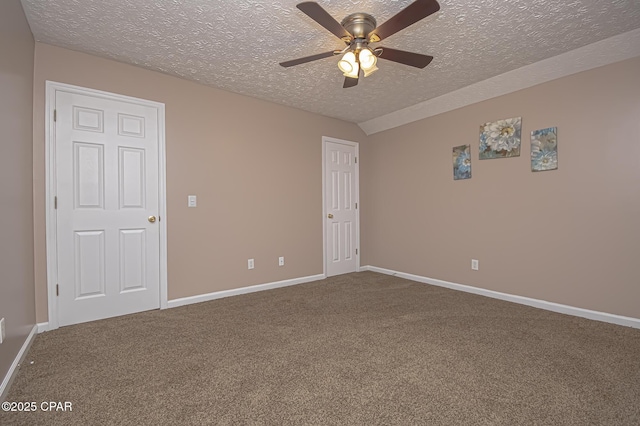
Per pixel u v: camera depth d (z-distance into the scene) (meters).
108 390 1.62
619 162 2.46
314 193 4.19
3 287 1.66
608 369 1.80
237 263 3.47
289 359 1.95
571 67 2.66
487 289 3.34
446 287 3.71
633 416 1.40
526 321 2.57
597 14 2.06
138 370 1.82
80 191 2.57
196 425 1.36
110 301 2.72
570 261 2.73
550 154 2.83
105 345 2.15
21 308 1.97
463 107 3.54
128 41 2.41
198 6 1.98
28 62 2.20
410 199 4.16
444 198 3.75
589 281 2.62
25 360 1.93
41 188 2.38
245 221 3.54
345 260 4.54
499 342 2.18
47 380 1.71
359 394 1.58
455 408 1.46
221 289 3.35
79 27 2.22
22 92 2.07
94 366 1.86
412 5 1.58
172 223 3.04
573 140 2.70
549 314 2.73
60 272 2.48
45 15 2.08
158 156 2.96
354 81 2.38
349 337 2.29
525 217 3.02
